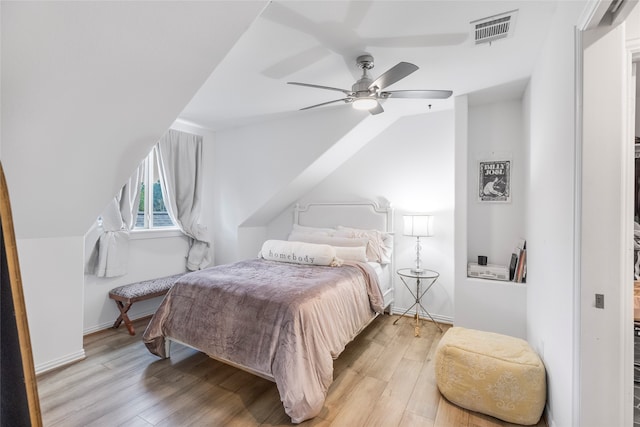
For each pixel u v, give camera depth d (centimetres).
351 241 339
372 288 286
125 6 134
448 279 338
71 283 246
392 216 364
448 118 337
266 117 360
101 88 163
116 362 246
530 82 245
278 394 204
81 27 134
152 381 218
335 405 194
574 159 132
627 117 119
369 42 197
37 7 121
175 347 273
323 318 202
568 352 141
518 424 176
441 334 306
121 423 175
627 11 111
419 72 241
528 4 160
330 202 407
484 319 272
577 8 130
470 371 188
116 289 312
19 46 129
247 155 399
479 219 310
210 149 425
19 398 87
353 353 265
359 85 220
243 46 202
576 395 129
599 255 122
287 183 367
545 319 188
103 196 228
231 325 206
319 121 344
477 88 271
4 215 88
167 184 368
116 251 313
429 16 170
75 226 240
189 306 230
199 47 165
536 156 221
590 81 123
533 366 175
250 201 397
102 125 182
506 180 298
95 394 203
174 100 191
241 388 211
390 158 369
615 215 120
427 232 315
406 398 201
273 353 184
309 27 181
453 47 204
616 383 121
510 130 297
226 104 313
